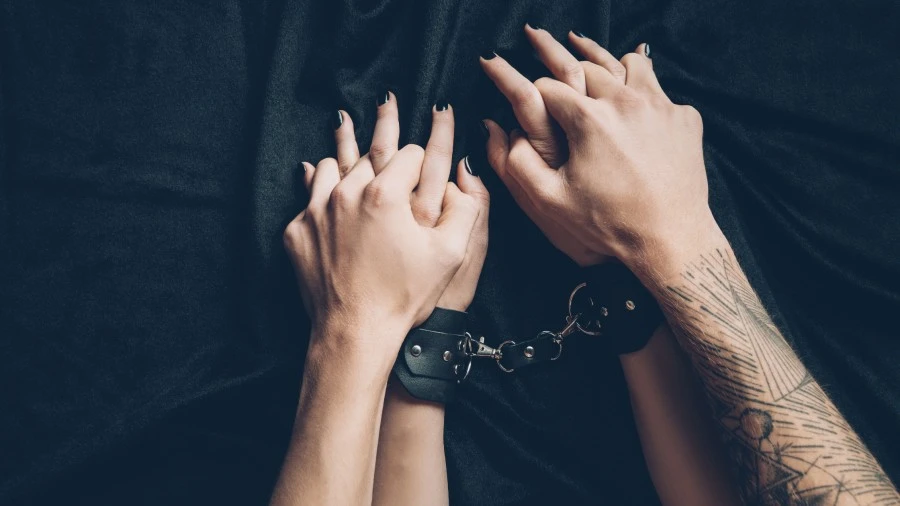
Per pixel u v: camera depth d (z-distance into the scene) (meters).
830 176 1.12
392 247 0.90
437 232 0.94
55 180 1.06
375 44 1.08
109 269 1.08
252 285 1.06
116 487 1.09
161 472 1.10
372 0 1.07
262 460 1.11
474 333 1.10
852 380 1.13
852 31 1.13
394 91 1.08
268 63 1.07
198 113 1.08
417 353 0.98
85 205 1.07
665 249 0.91
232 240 1.09
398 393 1.01
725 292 0.91
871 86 1.12
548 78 0.98
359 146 1.07
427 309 0.95
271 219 1.05
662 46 1.12
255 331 1.08
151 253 1.08
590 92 0.99
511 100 0.99
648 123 0.94
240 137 1.09
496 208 1.07
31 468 1.05
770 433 0.85
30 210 1.07
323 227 0.95
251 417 1.11
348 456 0.85
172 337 1.09
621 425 1.09
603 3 1.07
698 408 0.99
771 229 1.14
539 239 1.08
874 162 1.12
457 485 1.10
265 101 1.05
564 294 1.08
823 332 1.14
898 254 1.10
